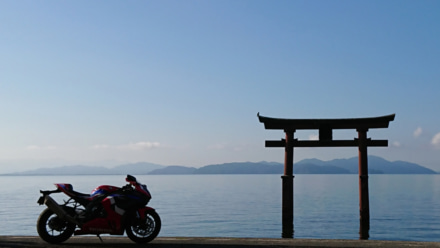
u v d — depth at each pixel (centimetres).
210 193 8669
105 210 819
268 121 2009
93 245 781
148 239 815
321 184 15538
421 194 7812
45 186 15150
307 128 2031
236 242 792
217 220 3375
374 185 14238
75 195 834
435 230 2655
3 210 4584
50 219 826
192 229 2800
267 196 7350
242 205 5112
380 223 3088
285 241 791
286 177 2027
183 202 5750
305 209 4366
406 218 3466
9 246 770
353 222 3070
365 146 1984
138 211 819
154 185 15300
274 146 2053
